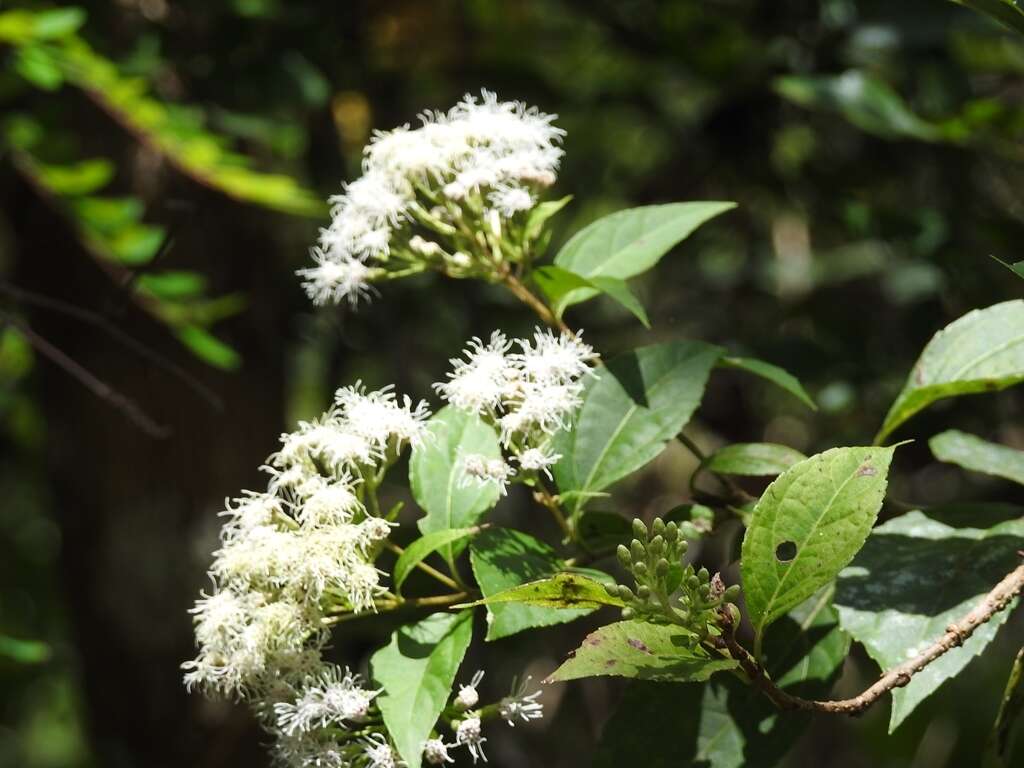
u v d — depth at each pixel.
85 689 0.89
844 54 0.84
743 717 0.51
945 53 0.81
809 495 0.44
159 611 0.86
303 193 0.75
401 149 0.54
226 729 0.85
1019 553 0.46
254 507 0.48
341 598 0.48
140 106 0.72
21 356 0.95
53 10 0.74
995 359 0.52
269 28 0.84
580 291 0.54
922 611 0.47
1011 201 0.91
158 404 0.86
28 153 0.77
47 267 0.88
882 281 0.91
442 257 0.54
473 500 0.50
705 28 0.91
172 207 0.72
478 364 0.49
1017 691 0.47
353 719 0.46
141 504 0.87
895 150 0.88
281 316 0.93
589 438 0.52
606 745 0.51
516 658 0.93
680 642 0.44
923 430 0.73
